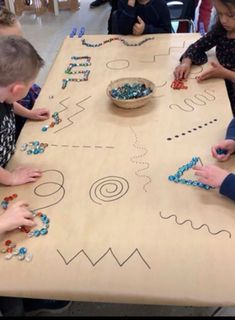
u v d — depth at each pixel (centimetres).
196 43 166
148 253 81
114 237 85
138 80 145
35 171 106
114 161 109
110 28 236
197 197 94
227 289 74
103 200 96
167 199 94
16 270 80
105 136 121
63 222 90
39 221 91
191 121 125
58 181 103
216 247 81
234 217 88
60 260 81
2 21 138
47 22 413
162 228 87
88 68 168
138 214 91
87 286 77
